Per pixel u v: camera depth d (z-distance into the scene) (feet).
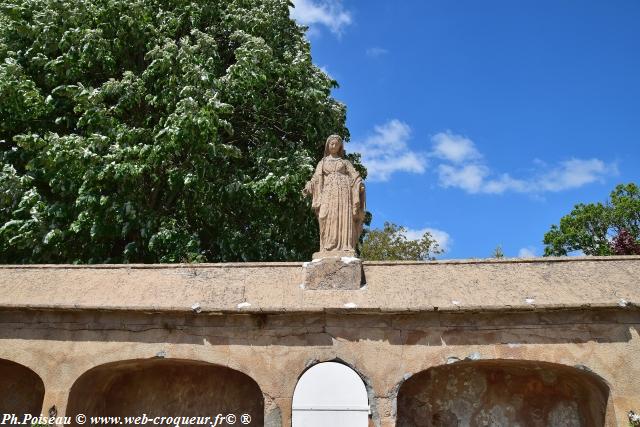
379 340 29.19
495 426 30.42
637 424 26.66
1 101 50.57
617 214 95.09
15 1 55.06
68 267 33.99
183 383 32.78
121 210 49.70
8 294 32.53
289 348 29.43
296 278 31.83
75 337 30.81
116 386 33.14
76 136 49.55
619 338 28.60
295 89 58.70
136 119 56.29
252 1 61.36
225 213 57.82
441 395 30.99
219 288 31.58
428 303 29.68
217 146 52.42
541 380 30.96
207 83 52.49
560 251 100.17
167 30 56.13
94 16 53.67
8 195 49.57
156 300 31.22
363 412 27.76
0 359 32.14
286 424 28.12
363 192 34.09
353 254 32.22
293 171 54.13
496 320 29.22
